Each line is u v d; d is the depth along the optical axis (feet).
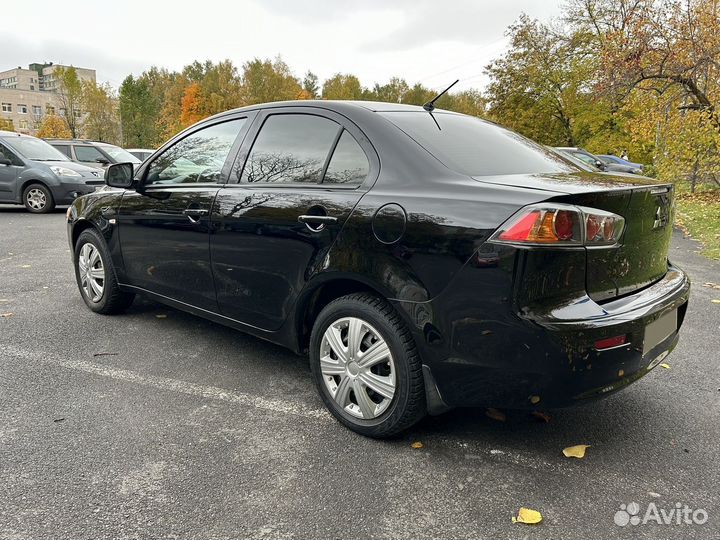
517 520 6.81
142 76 293.02
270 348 12.73
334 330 9.08
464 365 7.52
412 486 7.50
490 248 7.07
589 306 7.18
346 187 8.86
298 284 9.37
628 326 7.24
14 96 307.99
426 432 8.98
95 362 11.71
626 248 7.86
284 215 9.44
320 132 9.66
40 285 18.20
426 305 7.66
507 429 9.09
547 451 8.43
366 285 8.54
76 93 138.10
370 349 8.54
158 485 7.44
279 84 200.34
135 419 9.27
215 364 11.73
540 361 6.99
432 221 7.59
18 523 6.64
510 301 6.98
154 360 11.89
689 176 54.44
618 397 10.32
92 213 14.24
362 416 8.79
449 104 250.98
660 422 9.35
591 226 7.10
